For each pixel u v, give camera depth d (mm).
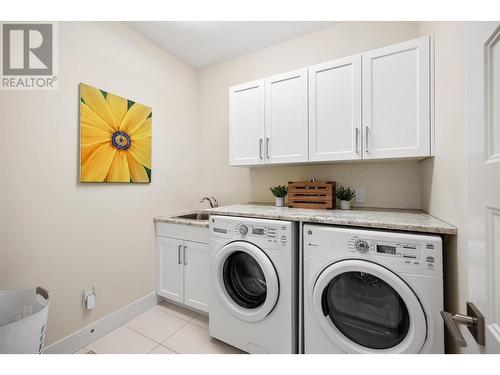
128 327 1886
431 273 1063
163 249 2191
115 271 1881
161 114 2320
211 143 2719
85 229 1678
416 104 1424
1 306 1229
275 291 1424
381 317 1222
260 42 2277
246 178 2520
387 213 1573
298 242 1485
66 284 1567
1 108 1308
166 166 2369
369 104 1551
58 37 1536
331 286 1312
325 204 1836
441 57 1227
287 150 1851
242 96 2064
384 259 1147
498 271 507
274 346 1456
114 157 1854
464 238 945
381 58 1521
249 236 1538
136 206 2062
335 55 2043
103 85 1796
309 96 1759
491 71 523
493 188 507
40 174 1445
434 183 1391
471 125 595
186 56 2506
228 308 1601
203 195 2768
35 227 1422
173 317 2033
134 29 2057
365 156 1564
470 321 578
